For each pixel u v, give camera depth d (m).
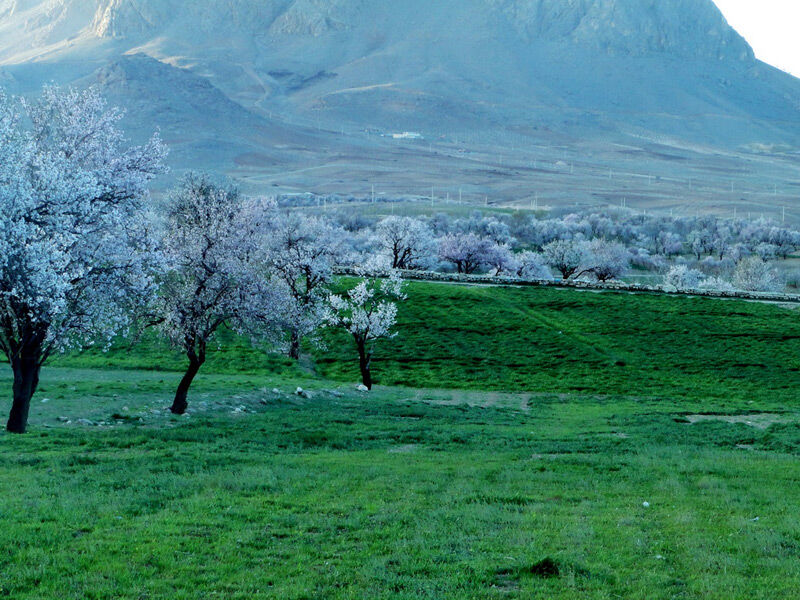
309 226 76.44
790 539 19.34
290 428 39.56
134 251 34.78
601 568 17.16
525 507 22.95
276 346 50.34
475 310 92.50
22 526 18.67
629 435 43.09
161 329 44.31
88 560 16.72
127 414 41.53
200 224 46.25
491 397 66.88
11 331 34.03
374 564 17.16
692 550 18.50
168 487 23.61
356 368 77.12
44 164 32.28
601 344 83.88
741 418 54.88
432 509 22.25
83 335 35.38
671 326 89.06
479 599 15.40
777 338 85.38
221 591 15.48
